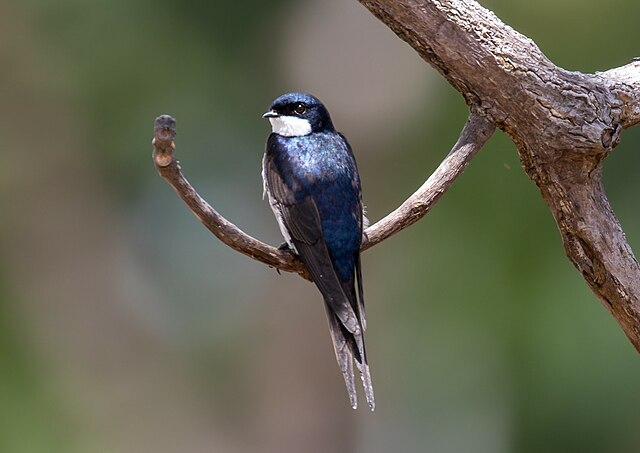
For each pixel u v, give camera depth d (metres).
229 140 17.02
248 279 18.70
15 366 15.10
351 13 16.47
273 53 16.17
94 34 15.83
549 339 13.67
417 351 15.89
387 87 16.59
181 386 18.83
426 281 14.51
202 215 6.38
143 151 17.00
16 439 14.26
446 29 6.13
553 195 6.41
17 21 15.98
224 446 18.48
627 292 6.43
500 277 13.88
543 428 13.91
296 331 18.11
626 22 13.59
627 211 13.84
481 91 6.26
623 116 6.32
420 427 16.81
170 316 18.92
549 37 13.70
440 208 13.99
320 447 17.83
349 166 7.79
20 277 17.97
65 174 17.67
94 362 18.55
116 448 18.25
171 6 15.55
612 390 13.56
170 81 15.87
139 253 18.67
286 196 7.68
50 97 16.66
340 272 7.56
